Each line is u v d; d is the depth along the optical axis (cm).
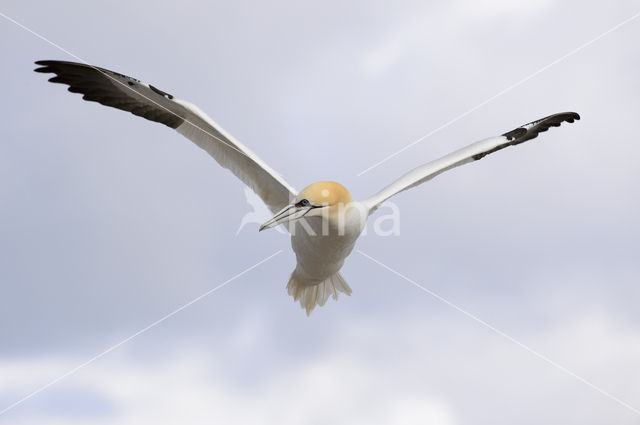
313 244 1058
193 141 1102
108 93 1020
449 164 1166
